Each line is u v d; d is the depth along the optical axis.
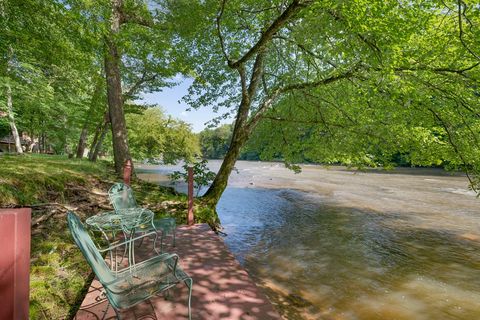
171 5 8.09
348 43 4.52
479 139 5.04
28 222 1.12
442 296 4.25
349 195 13.89
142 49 7.04
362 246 6.56
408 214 9.89
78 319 2.29
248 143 10.02
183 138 25.00
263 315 2.41
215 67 9.77
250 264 5.33
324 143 7.64
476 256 5.98
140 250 3.96
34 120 15.48
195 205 7.12
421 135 5.71
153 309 2.45
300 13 5.03
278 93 8.13
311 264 5.41
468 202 12.09
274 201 12.23
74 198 5.65
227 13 6.74
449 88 5.10
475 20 3.84
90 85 9.62
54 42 5.40
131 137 22.11
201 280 3.07
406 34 3.92
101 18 5.72
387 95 5.28
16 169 5.41
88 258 1.77
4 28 5.08
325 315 3.62
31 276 3.01
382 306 3.91
